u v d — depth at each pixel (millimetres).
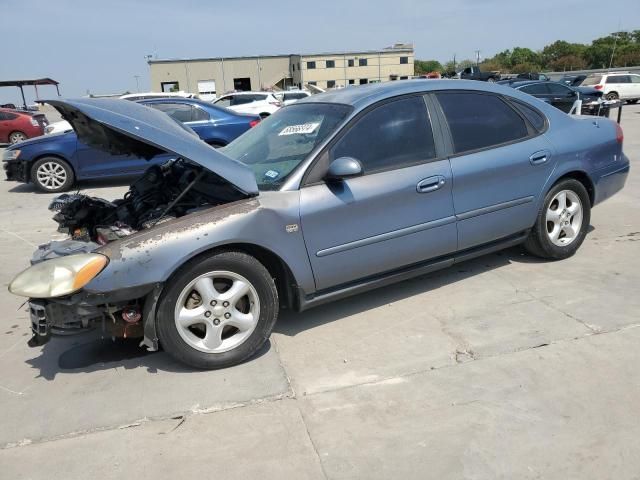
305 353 3473
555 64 82375
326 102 4062
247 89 73625
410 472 2393
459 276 4598
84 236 3615
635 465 2365
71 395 3127
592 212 6391
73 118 3723
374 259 3721
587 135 4762
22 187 10703
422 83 4082
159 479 2428
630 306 3812
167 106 10203
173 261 3053
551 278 4414
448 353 3367
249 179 3342
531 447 2504
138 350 3646
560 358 3217
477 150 4117
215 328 3262
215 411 2902
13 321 4219
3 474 2502
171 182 3955
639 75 27234
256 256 3461
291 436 2668
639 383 2932
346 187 3555
